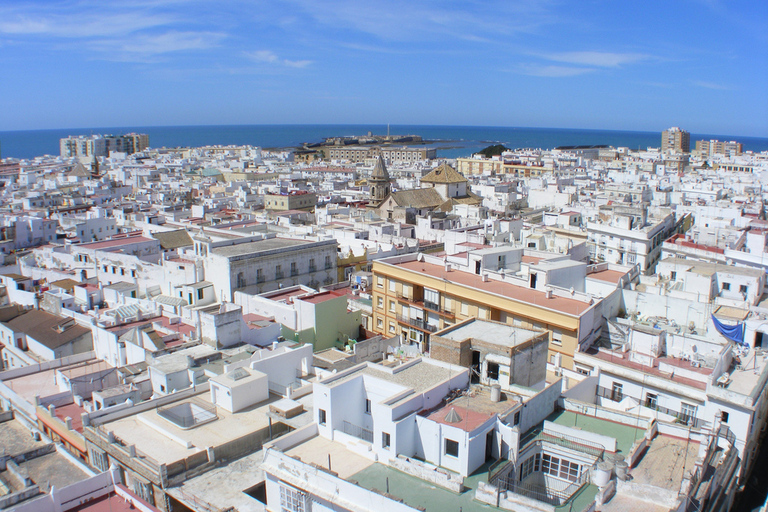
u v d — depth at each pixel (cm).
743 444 4841
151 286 9406
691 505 3369
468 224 15025
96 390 6162
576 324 6225
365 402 4422
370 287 9844
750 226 12438
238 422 5044
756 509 4956
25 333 7525
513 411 4116
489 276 7875
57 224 14812
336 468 3853
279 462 3856
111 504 4378
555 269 7381
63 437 5397
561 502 3659
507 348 4553
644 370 5791
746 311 6969
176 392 5428
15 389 6272
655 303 7281
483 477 3731
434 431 3856
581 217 14738
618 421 4531
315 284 10019
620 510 3250
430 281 7862
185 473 4422
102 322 7412
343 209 18188
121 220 15738
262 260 9119
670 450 3966
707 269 8375
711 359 5903
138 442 4750
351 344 7906
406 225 14050
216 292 8906
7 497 4194
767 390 5659
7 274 10750
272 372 5812
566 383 5381
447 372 4528
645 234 11744
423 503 3469
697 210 14938
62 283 9438
